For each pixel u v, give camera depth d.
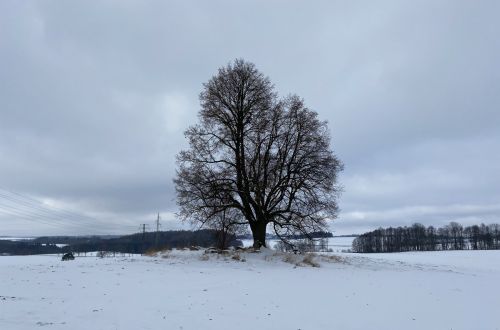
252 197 34.31
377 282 21.75
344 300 15.32
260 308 13.03
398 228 141.88
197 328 10.27
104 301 12.79
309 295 16.16
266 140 34.38
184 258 30.44
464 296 18.03
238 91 34.78
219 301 13.82
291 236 34.50
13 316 10.42
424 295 17.67
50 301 12.43
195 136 34.47
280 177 33.88
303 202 33.69
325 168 33.84
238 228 34.88
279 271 25.36
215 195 32.34
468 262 54.53
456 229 147.62
